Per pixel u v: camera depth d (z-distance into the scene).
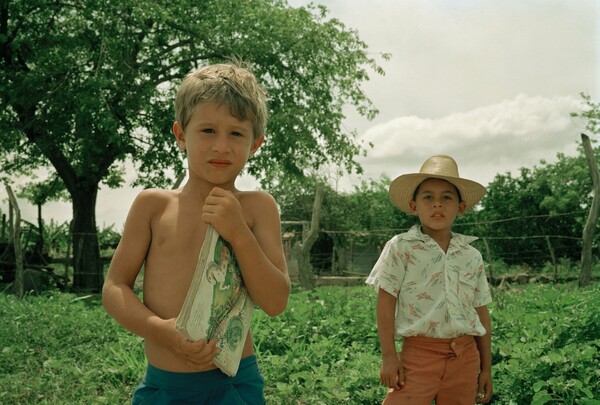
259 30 19.22
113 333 7.30
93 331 7.46
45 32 18.12
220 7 19.03
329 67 20.52
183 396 1.88
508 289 12.41
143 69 19.20
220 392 1.89
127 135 18.33
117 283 1.96
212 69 1.98
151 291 1.95
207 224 1.97
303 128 18.80
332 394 4.19
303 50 19.48
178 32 19.97
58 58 17.58
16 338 6.99
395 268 3.30
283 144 18.58
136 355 5.81
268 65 19.58
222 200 1.78
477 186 3.41
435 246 3.32
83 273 17.89
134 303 1.88
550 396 3.69
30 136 18.70
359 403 4.20
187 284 1.91
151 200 2.03
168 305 1.90
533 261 21.98
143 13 17.56
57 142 17.97
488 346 3.41
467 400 3.23
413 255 3.30
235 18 19.25
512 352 4.69
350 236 25.89
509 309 7.07
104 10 17.42
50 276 17.58
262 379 2.06
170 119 18.84
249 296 1.91
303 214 26.33
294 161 19.97
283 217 26.53
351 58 20.78
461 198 3.52
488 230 23.34
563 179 23.61
